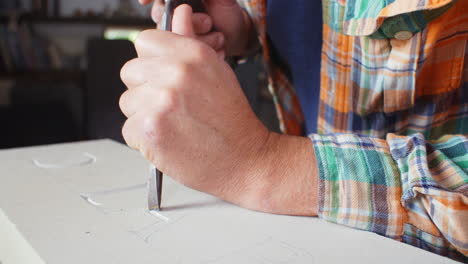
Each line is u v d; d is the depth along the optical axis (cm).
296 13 66
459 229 35
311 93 71
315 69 68
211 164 39
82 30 233
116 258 32
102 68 144
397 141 42
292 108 78
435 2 42
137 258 32
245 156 40
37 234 35
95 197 45
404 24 47
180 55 37
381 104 58
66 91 170
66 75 213
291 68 72
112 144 72
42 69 216
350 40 56
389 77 53
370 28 49
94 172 55
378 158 41
